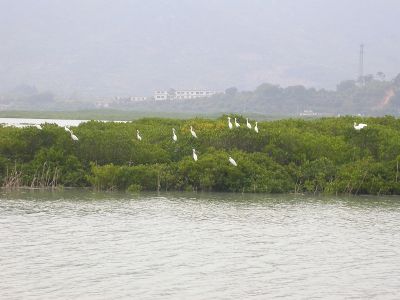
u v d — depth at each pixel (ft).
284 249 104.42
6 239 106.11
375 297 83.30
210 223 121.19
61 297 80.53
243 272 92.17
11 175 151.84
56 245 103.24
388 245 107.86
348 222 124.57
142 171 153.69
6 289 82.89
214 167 154.61
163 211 130.52
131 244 105.09
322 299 82.23
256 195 151.84
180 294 82.79
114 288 84.33
